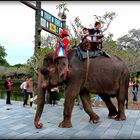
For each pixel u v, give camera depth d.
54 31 16.39
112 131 8.51
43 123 9.85
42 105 8.98
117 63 10.17
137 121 10.40
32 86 15.91
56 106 15.52
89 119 10.60
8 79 17.27
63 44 9.16
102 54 10.05
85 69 9.48
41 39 17.05
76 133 8.17
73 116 11.62
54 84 9.22
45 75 9.14
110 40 18.50
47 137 7.57
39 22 15.38
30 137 7.56
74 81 9.25
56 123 9.88
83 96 9.98
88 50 9.77
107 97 10.90
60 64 9.08
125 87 10.40
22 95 27.50
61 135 7.86
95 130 8.65
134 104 19.30
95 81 9.66
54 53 9.24
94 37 9.92
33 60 17.53
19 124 9.67
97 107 15.31
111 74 9.89
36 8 15.25
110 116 11.12
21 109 14.21
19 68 43.44
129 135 7.93
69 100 9.19
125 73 10.34
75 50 9.68
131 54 29.75
